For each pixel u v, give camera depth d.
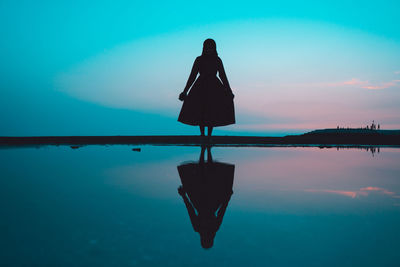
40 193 1.41
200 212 1.09
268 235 0.87
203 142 5.47
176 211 1.11
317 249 0.77
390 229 0.92
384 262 0.70
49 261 0.69
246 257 0.72
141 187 1.56
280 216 1.05
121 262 0.68
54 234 0.86
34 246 0.77
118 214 1.06
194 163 2.58
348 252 0.75
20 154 3.37
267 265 0.67
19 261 0.68
